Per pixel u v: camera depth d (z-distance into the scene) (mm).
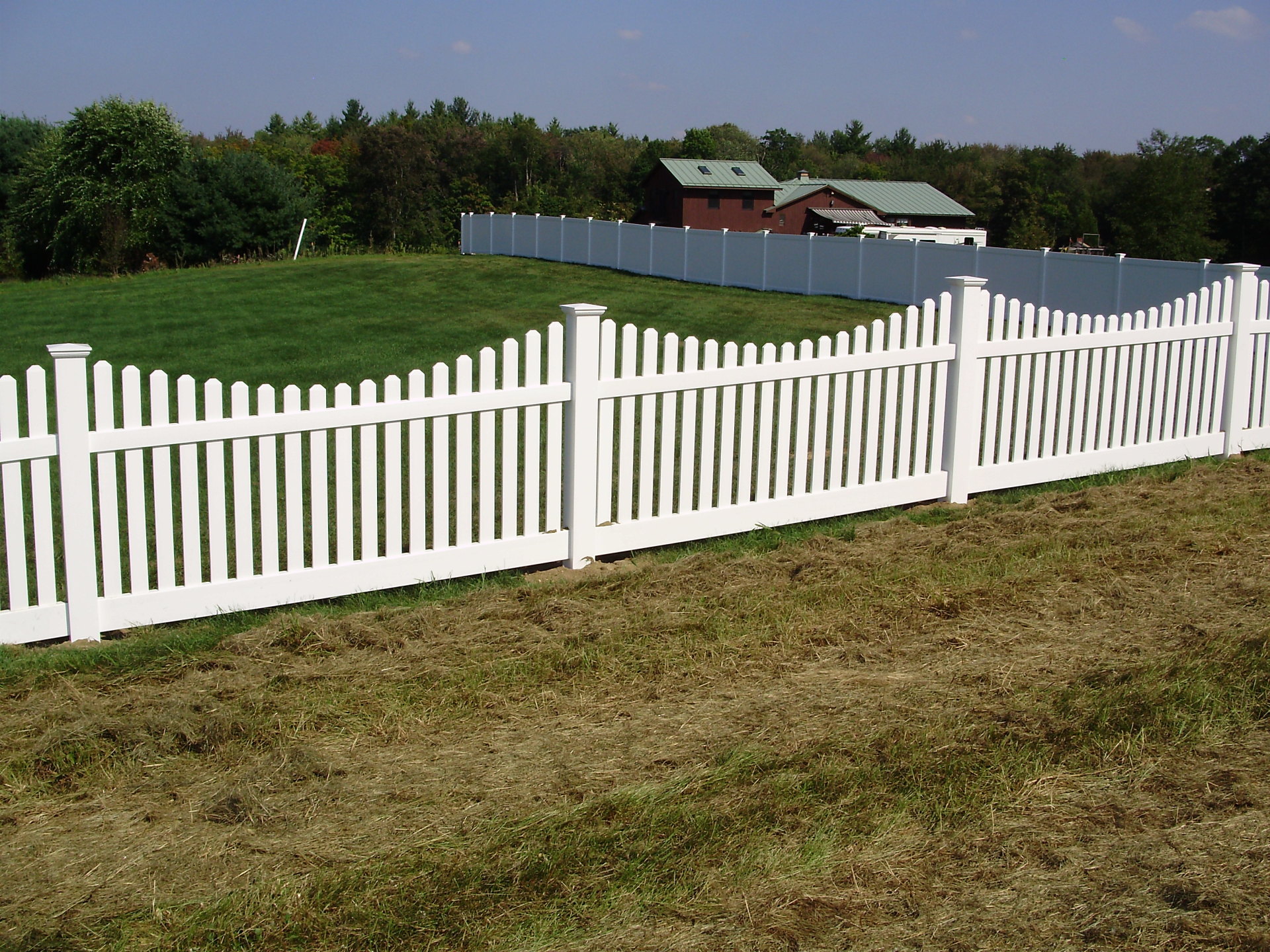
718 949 2781
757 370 6227
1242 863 3139
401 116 92938
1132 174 58312
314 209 41938
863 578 5520
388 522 5438
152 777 3695
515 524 5754
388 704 4195
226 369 13523
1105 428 7711
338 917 2904
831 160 107750
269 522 5180
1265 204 53812
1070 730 3912
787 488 6555
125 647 4703
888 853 3197
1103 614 5129
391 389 5312
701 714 4133
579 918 2906
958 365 6938
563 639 4805
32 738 3918
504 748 3891
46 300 21812
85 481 4758
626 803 3428
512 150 75938
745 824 3316
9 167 53750
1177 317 7855
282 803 3512
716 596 5320
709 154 84812
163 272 28484
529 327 17531
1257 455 8344
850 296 22484
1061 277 18516
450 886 3031
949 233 42344
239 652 4664
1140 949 2777
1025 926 2871
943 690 4297
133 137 42094
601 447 5895
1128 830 3328
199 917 2910
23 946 2781
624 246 28484
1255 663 4434
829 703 4184
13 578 4746
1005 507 6895
